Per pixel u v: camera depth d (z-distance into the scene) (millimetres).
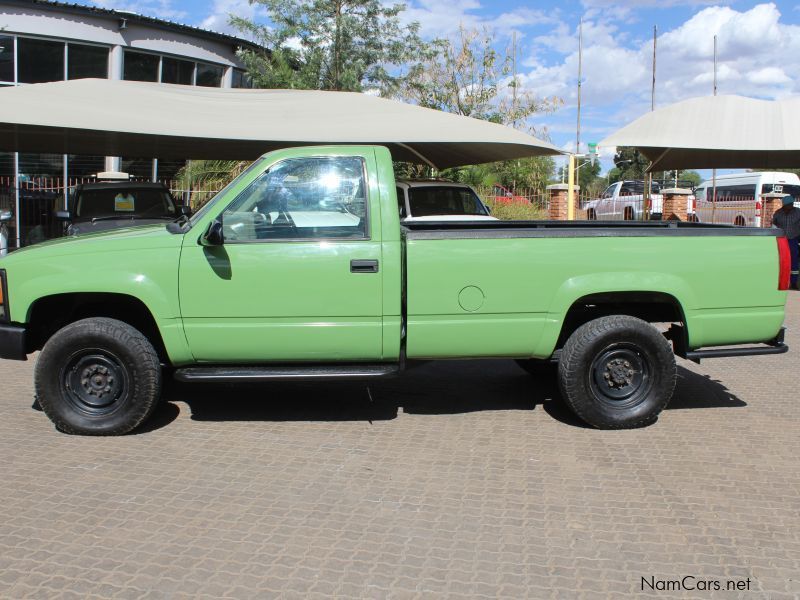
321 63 17828
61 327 5758
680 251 5461
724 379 7305
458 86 19750
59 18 16734
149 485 4508
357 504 4262
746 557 3674
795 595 3336
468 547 3760
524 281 5367
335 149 5336
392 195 5297
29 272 5266
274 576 3461
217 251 5203
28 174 17547
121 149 11750
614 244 5426
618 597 3311
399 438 5406
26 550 3682
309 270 5223
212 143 11039
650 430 5617
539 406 6238
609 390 5566
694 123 10930
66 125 7812
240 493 4402
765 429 5664
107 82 9422
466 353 5445
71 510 4145
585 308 5879
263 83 17938
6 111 7832
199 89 9969
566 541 3830
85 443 5246
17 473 4676
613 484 4574
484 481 4609
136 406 5320
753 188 27203
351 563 3588
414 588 3369
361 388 6793
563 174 25781
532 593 3334
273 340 5289
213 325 5250
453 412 6062
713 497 4387
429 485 4543
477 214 12469
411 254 5285
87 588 3336
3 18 16141
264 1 17688
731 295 5527
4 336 5332
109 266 5211
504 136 9453
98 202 11711
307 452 5105
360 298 5266
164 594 3297
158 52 18375
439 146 11016
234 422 5750
